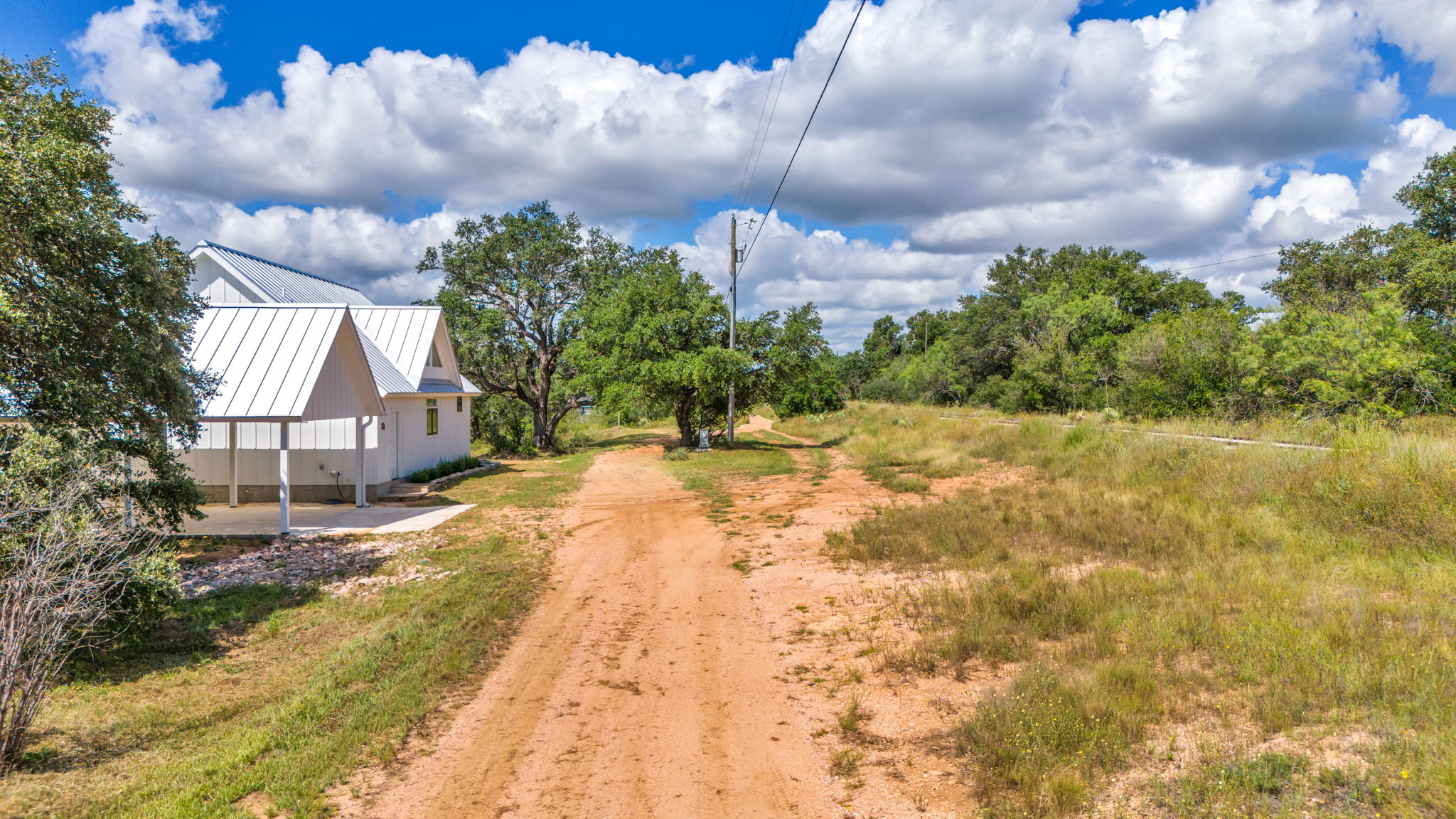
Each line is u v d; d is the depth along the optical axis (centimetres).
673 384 2875
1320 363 1836
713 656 740
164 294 913
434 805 466
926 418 3080
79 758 532
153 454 920
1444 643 550
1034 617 718
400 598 952
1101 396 3522
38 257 775
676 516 1548
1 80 819
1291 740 454
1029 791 428
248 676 711
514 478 2284
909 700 593
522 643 793
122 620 752
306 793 475
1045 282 6228
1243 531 949
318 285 2636
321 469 1788
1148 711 507
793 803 460
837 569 1030
